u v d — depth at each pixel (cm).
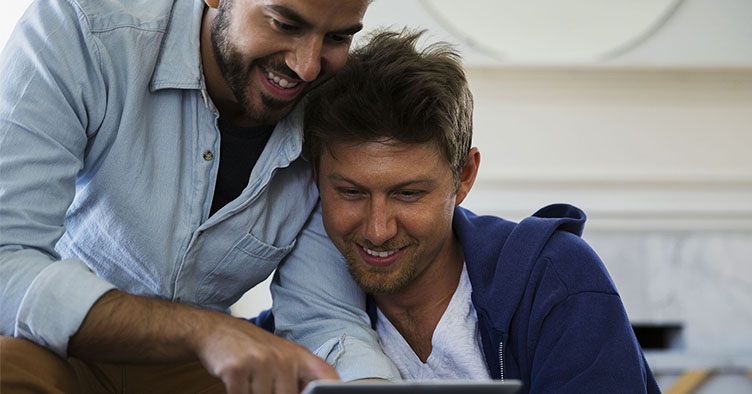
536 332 137
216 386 146
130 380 142
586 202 310
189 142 134
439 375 144
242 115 135
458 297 144
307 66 119
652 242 313
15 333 114
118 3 131
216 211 138
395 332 145
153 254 134
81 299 111
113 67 128
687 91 314
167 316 113
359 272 136
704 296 312
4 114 122
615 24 312
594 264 139
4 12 269
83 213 135
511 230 146
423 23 306
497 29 308
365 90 132
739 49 313
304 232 147
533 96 310
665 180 310
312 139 138
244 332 111
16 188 119
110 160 130
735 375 304
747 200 313
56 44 124
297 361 109
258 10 118
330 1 115
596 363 132
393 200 133
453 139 133
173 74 131
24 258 116
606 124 312
